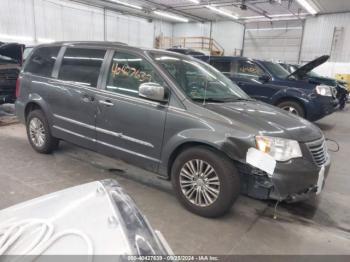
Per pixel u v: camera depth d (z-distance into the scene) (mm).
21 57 6520
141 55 3031
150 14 19297
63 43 3812
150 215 2635
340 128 7434
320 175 2529
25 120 4141
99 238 896
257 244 2314
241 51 20047
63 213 1034
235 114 2631
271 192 2420
